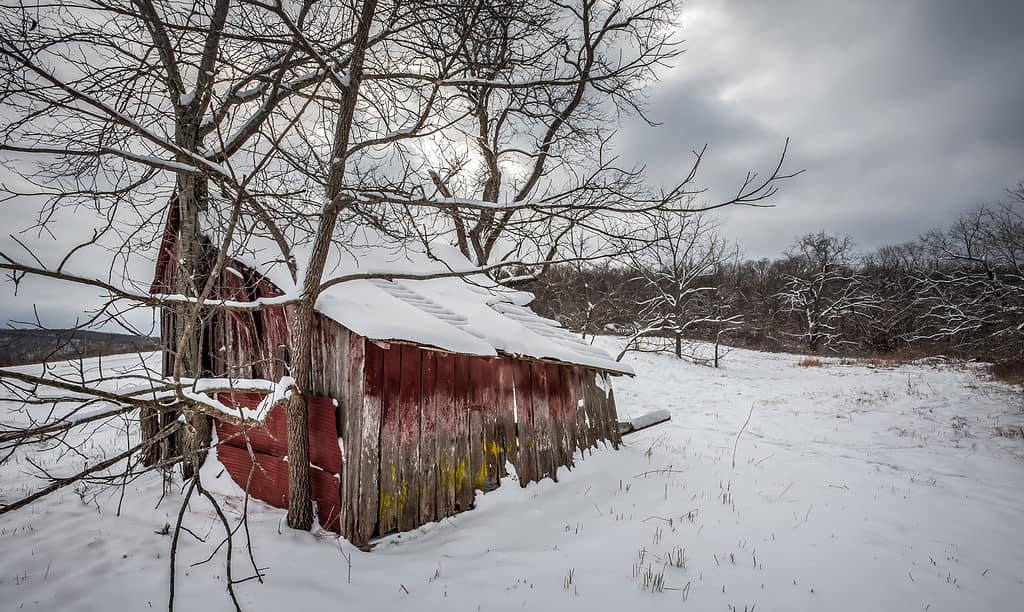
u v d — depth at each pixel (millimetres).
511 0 4883
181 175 4527
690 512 5871
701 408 15484
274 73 4789
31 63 2498
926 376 20672
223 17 4441
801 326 44156
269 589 3588
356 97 4184
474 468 5676
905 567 4781
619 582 4145
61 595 3523
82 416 3256
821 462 8750
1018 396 14711
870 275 51000
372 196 4062
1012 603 4234
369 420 4555
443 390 5410
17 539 4449
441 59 4367
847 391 18031
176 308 3752
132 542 4375
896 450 10094
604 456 7770
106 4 3336
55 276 2734
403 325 4602
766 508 6215
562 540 5000
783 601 4004
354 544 4383
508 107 6355
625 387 19375
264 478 5324
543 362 7027
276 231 3922
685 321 30406
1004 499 7055
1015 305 25203
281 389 4105
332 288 5234
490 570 4230
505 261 4309
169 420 6195
